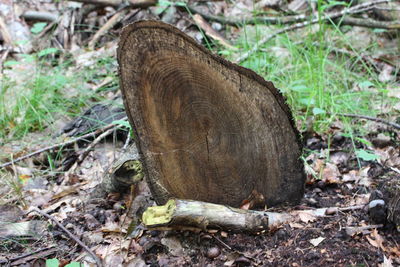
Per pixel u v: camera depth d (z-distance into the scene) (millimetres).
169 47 1437
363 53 2352
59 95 2225
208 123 1517
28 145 2031
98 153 1950
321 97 1983
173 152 1506
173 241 1530
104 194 1728
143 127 1461
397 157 1820
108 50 2488
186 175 1536
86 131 2018
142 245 1546
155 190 1523
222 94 1509
